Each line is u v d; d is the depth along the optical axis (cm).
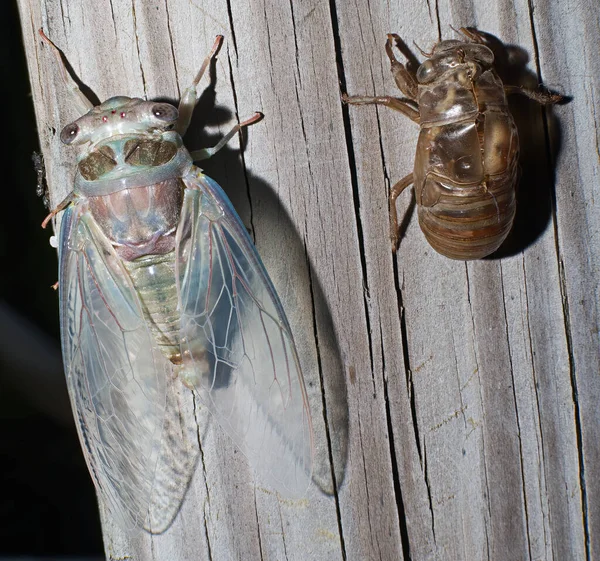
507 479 30
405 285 30
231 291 30
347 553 30
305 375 30
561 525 30
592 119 30
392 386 30
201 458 31
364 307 30
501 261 30
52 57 30
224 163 30
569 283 30
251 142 30
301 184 30
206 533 31
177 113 30
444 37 30
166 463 31
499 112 29
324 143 30
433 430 30
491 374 30
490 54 30
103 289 31
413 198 30
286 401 30
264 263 30
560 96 30
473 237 29
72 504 34
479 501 30
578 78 30
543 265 30
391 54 30
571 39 30
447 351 30
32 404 35
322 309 30
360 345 30
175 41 30
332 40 30
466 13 30
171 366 31
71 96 30
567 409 30
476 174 29
